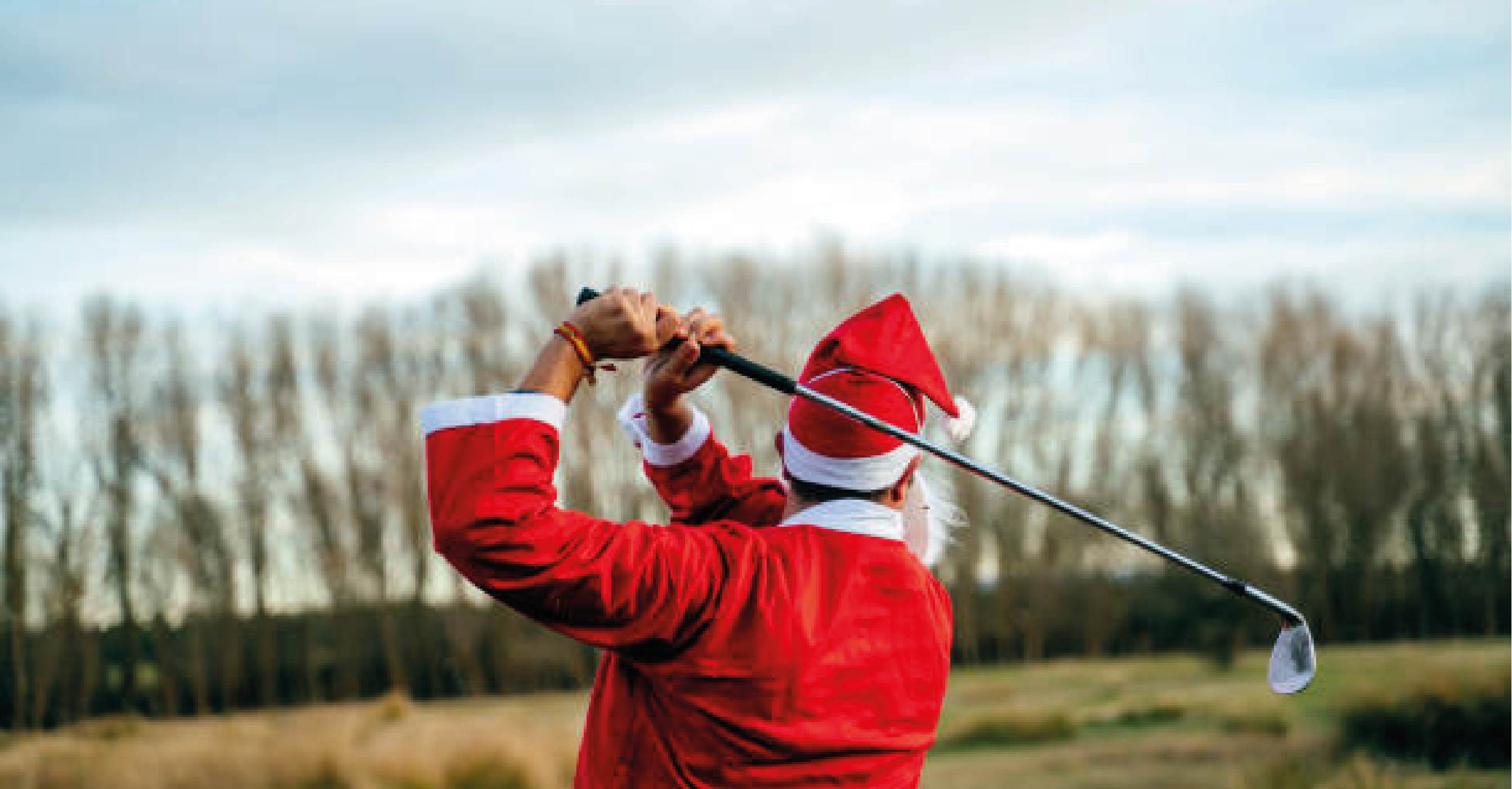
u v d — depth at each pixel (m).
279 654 38.59
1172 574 36.84
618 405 38.16
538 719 20.00
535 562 1.79
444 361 41.19
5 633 33.81
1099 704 20.22
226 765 14.20
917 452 2.19
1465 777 11.10
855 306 39.84
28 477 35.25
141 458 37.75
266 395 39.72
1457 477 42.47
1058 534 41.28
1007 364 43.31
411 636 38.22
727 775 1.95
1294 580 43.19
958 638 39.94
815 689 1.96
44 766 15.63
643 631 1.88
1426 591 42.19
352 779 13.19
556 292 40.69
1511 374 41.69
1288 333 45.09
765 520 2.53
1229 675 25.62
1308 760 12.23
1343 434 43.69
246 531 38.59
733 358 2.25
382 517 39.25
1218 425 44.69
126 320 38.00
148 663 37.12
